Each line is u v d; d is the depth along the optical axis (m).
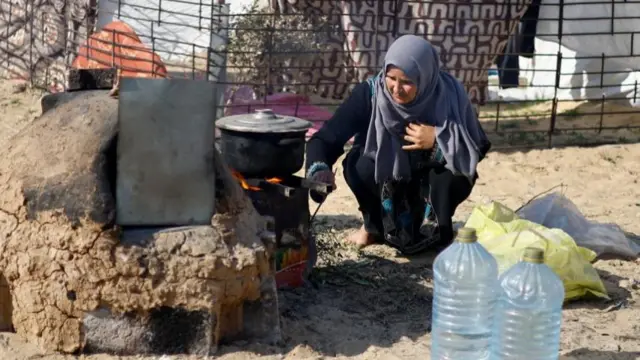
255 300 4.02
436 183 5.11
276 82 8.46
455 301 3.77
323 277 4.90
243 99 8.31
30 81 9.66
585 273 4.73
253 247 3.93
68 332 3.86
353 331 4.27
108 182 3.86
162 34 9.15
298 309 4.46
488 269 3.78
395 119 5.05
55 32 9.38
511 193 6.90
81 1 9.05
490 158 7.90
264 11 8.50
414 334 4.28
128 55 8.52
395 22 8.26
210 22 8.59
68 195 3.83
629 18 8.30
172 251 3.81
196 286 3.80
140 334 3.86
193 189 3.87
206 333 3.87
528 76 10.09
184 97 3.80
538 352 3.69
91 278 3.79
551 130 8.30
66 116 4.11
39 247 3.84
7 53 9.94
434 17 8.23
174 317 3.86
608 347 4.18
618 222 6.21
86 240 3.78
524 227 4.95
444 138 5.01
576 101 9.29
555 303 3.71
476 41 8.31
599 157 7.93
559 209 5.59
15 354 3.85
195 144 3.85
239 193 4.06
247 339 4.04
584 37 9.46
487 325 3.78
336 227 5.90
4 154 4.08
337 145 5.11
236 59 8.40
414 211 5.25
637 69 9.31
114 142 3.90
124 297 3.80
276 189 4.44
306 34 8.33
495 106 9.82
